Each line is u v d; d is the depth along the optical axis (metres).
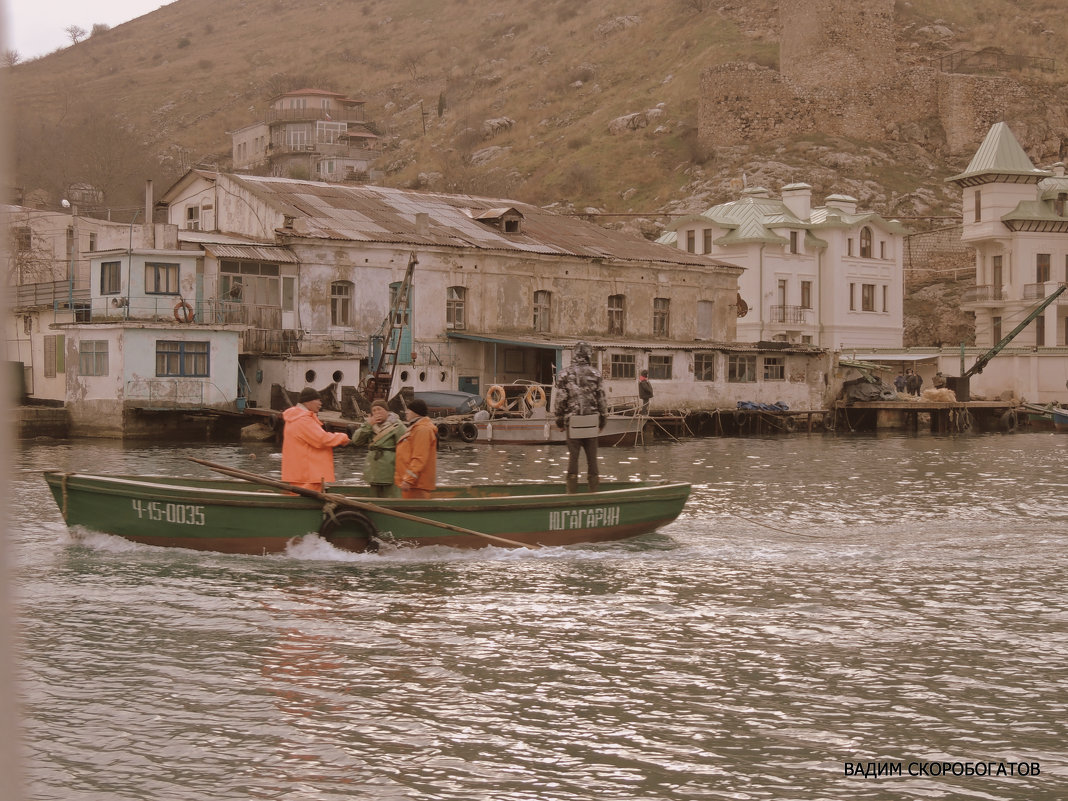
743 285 72.12
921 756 8.19
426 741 8.41
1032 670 10.48
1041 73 114.50
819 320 74.81
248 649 10.94
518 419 43.41
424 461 16.78
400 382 48.91
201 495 15.48
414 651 10.95
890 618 12.59
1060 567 15.86
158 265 43.84
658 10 141.62
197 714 8.95
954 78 105.88
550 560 15.98
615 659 10.77
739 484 27.73
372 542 15.67
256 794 7.32
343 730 8.62
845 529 19.53
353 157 125.25
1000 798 7.39
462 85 147.38
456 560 15.83
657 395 53.16
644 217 94.12
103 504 15.96
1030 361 66.25
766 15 128.75
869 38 108.12
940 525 20.14
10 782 1.85
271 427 42.00
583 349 18.38
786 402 58.34
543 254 53.41
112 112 161.25
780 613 12.80
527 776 7.72
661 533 18.66
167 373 42.34
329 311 47.44
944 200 96.25
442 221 54.53
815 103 105.44
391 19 184.62
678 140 108.69
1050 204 76.12
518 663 10.59
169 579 14.18
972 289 77.81
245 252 45.12
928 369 72.12
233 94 165.50
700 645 11.33
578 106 124.69
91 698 9.31
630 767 7.92
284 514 15.53
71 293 46.16
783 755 8.19
